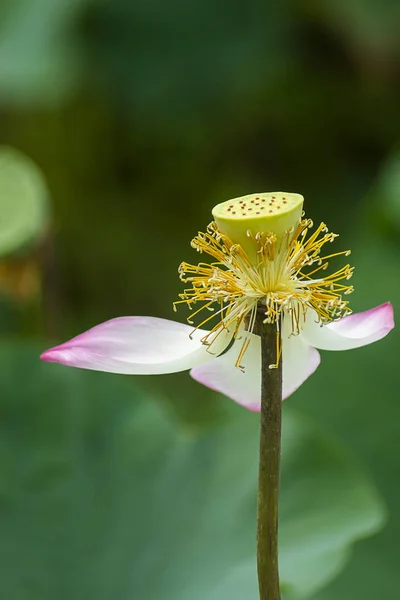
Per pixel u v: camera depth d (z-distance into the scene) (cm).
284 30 265
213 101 266
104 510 143
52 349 113
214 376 118
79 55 250
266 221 113
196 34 259
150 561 140
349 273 116
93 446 145
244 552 137
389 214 179
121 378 148
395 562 156
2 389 146
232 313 115
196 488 143
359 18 254
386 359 166
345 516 138
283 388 117
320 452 141
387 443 161
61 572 141
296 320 114
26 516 143
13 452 145
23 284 169
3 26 257
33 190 169
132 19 254
